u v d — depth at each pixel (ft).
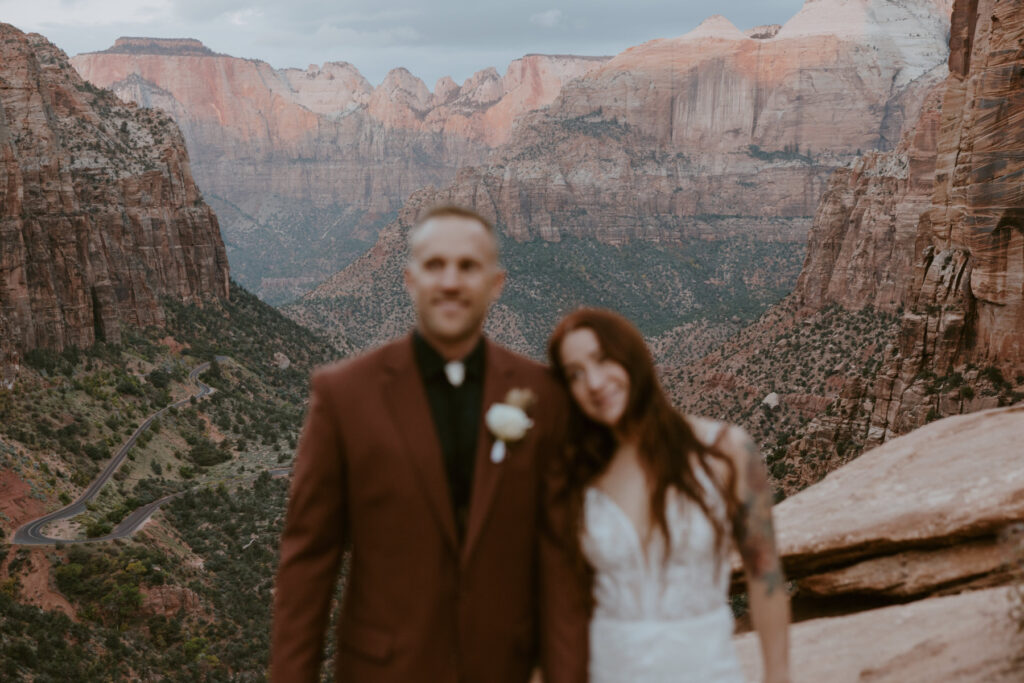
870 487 22.15
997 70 130.62
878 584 19.63
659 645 13.48
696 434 13.80
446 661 13.11
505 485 13.01
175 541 267.39
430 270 12.93
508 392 13.43
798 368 359.05
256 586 249.96
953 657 15.67
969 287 145.38
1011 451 20.75
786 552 20.31
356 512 13.19
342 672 13.74
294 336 632.79
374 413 12.91
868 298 370.53
